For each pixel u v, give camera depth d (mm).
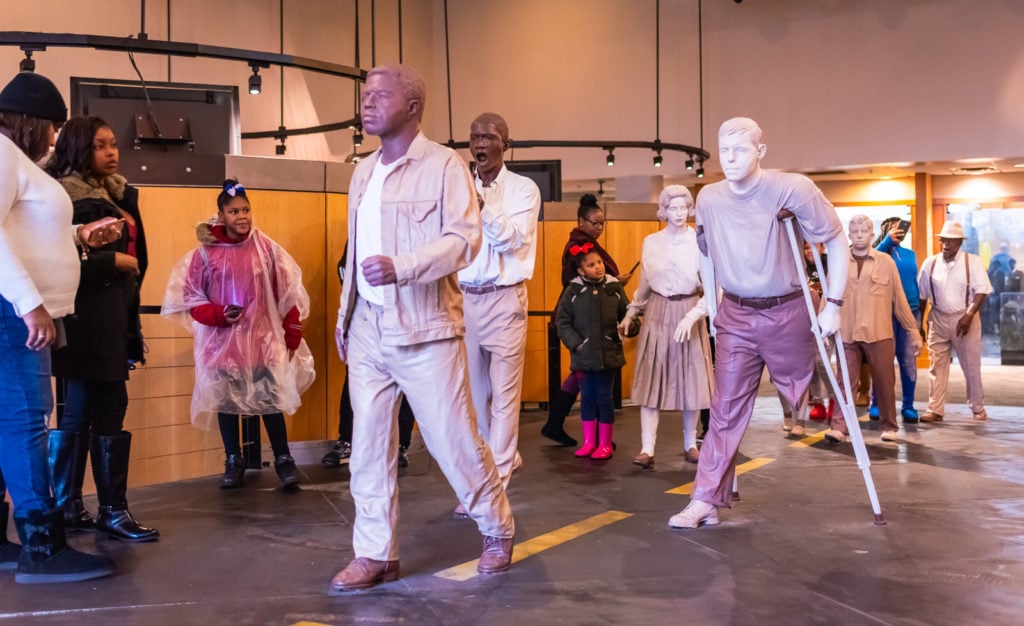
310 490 4754
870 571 3248
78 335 3545
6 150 2957
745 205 3775
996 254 13148
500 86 13477
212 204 5246
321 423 5652
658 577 3191
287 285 4773
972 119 11367
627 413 7852
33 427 3143
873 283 6195
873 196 13484
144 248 3930
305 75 11594
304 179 5582
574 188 14461
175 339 5074
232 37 10555
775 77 12273
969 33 11352
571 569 3291
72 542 3707
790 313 3824
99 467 3764
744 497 4500
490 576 3217
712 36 12539
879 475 5062
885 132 11773
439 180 2984
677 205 5387
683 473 5184
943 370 7395
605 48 13031
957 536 3730
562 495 4594
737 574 3221
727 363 3926
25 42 5680
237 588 3107
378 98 2980
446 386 3035
